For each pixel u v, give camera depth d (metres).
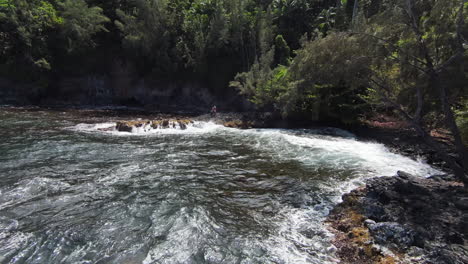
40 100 37.09
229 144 18.66
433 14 9.85
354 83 12.01
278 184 11.56
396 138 19.33
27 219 8.30
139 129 22.47
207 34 39.94
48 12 36.91
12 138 17.86
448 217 7.91
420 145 17.16
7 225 7.93
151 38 38.50
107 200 9.72
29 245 7.09
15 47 34.94
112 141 18.50
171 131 22.94
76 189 10.52
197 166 13.81
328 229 8.09
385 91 13.02
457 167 10.57
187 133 22.30
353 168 13.75
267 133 22.62
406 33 10.43
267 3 49.94
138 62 40.66
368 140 20.19
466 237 7.06
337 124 25.50
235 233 7.88
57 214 8.65
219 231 7.96
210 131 23.33
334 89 23.27
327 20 40.41
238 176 12.50
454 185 10.26
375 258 6.59
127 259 6.68
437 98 11.35
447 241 6.95
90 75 39.97
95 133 20.75
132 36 37.16
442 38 9.78
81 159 14.23
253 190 10.94
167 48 39.19
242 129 24.67
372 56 10.87
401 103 12.41
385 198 9.45
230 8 39.97
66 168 12.78
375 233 7.43
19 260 6.52
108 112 32.44
